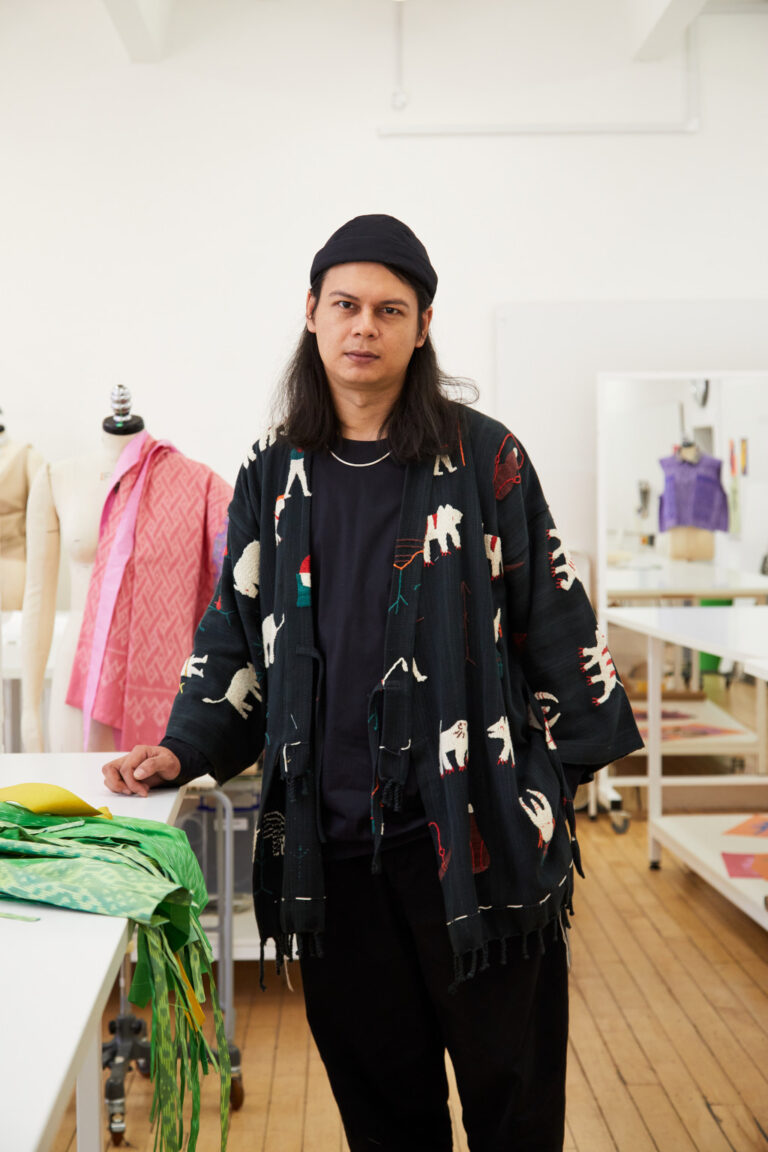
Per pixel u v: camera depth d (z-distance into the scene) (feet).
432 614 4.35
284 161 15.58
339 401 4.54
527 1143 4.64
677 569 15.16
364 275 4.24
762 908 9.48
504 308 15.78
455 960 4.18
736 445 15.17
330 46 15.55
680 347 15.93
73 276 15.49
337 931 4.61
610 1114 7.07
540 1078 4.68
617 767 15.15
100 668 7.63
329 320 4.31
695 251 15.96
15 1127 2.10
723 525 15.19
